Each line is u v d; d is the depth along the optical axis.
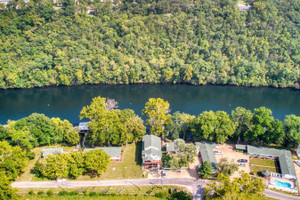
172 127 140.50
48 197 105.75
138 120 141.75
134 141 140.75
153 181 114.62
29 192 106.75
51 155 113.50
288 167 118.25
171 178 116.31
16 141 125.00
